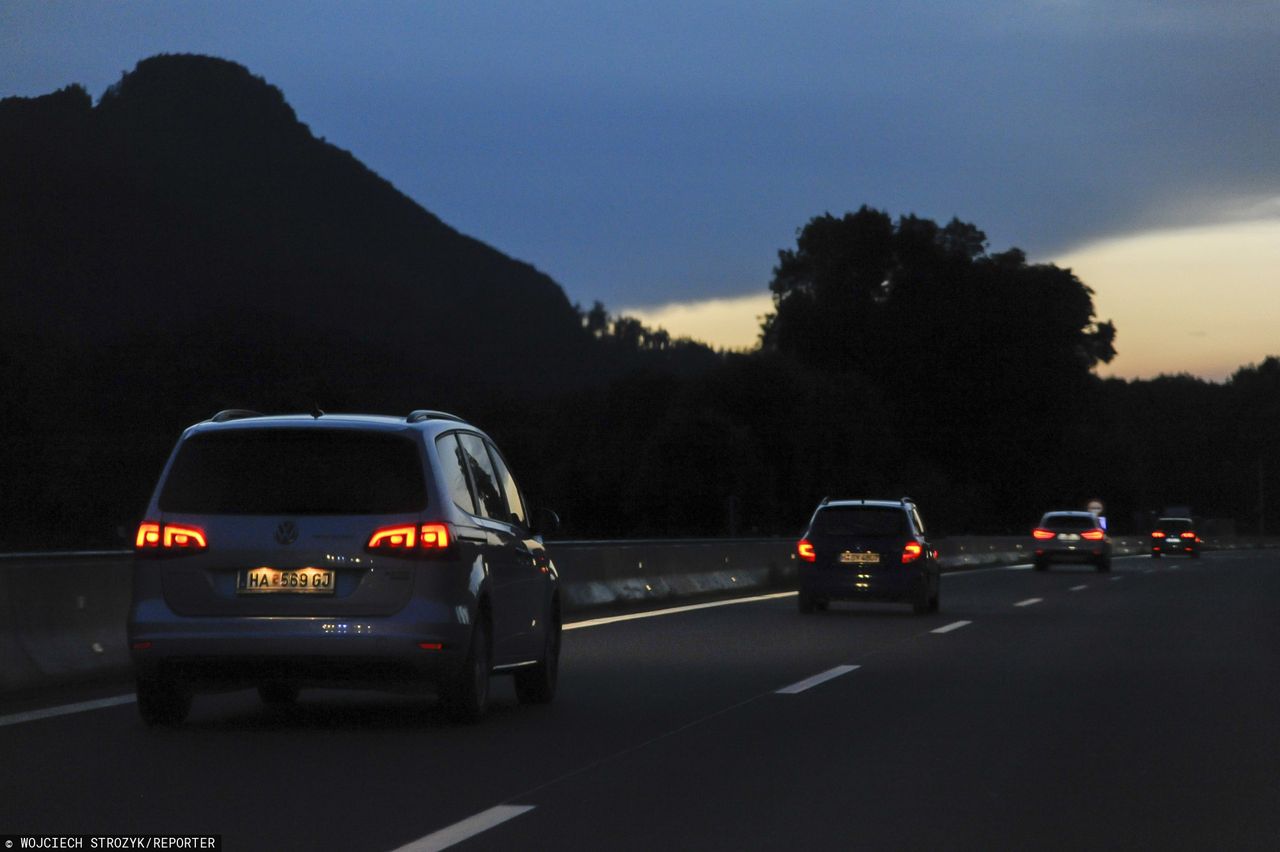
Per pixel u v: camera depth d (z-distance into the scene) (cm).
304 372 16250
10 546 7312
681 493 11344
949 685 1777
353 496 1356
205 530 1346
